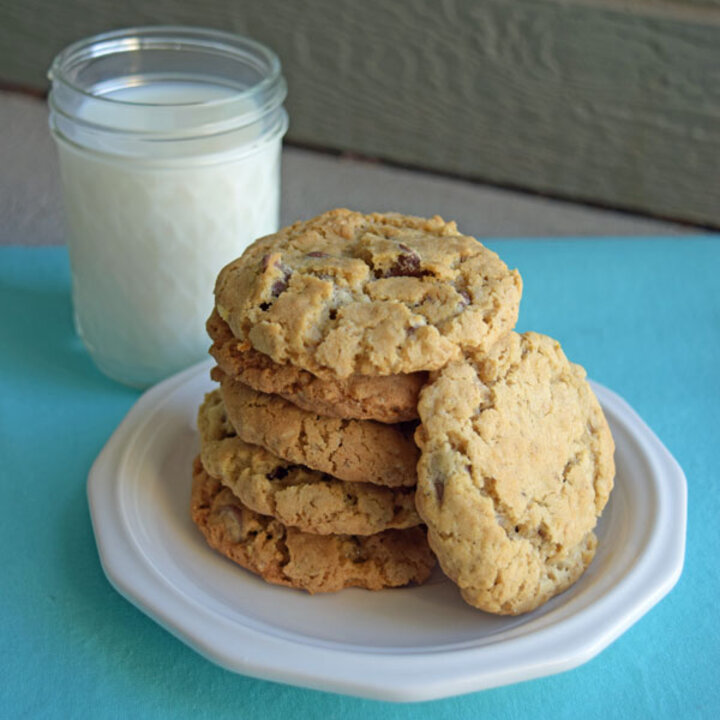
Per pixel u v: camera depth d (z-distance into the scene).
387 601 0.36
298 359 0.35
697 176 0.60
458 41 0.59
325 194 0.62
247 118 0.43
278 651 0.34
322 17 0.59
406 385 0.35
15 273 0.51
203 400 0.42
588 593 0.35
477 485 0.35
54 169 0.61
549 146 0.61
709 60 0.57
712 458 0.43
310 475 0.37
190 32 0.46
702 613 0.37
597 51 0.58
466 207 0.62
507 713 0.35
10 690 0.35
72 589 0.38
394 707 0.35
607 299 0.51
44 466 0.42
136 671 0.36
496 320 0.36
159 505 0.39
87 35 0.61
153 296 0.44
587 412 0.38
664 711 0.35
